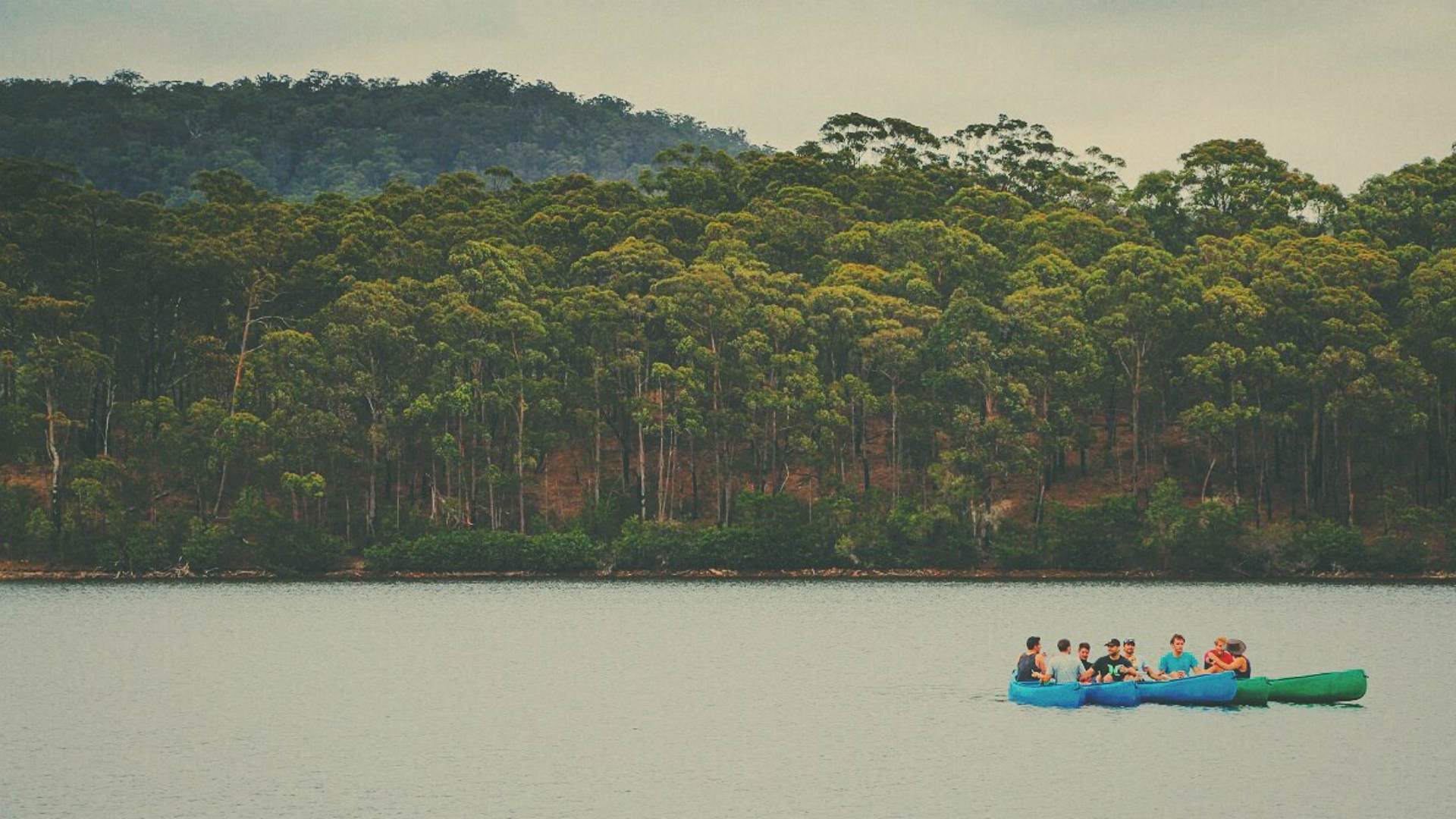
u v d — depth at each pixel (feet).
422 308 565.12
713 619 376.89
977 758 195.62
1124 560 528.63
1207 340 564.30
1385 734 209.26
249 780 184.03
